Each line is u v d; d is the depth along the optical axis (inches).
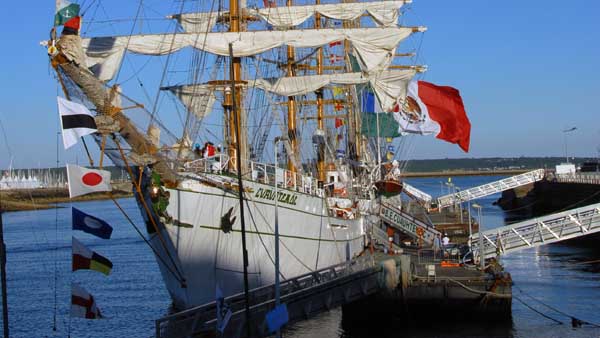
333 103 2484.0
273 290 1304.1
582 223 2028.8
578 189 3831.2
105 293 2230.6
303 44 1766.7
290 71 2160.4
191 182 1348.4
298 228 1606.8
